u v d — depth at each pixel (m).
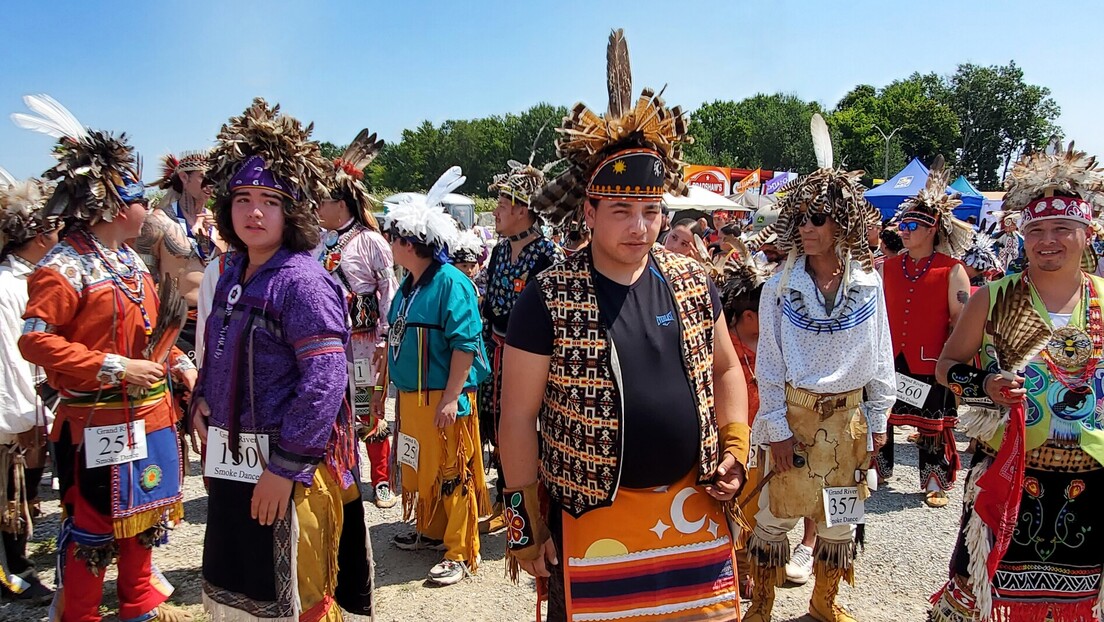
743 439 2.24
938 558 3.99
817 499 2.94
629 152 2.00
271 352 2.31
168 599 3.52
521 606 3.50
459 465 3.76
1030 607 2.62
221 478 2.35
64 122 2.85
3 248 3.46
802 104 80.75
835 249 2.91
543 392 2.13
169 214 5.21
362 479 5.37
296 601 2.29
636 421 2.04
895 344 4.86
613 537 2.11
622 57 2.22
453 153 94.94
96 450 2.88
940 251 4.80
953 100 80.00
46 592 3.57
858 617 3.38
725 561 2.24
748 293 3.38
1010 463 2.50
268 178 2.30
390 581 3.76
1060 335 2.50
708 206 17.44
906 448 6.24
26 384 3.32
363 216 4.69
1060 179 2.46
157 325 2.97
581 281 2.08
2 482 3.34
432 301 3.67
